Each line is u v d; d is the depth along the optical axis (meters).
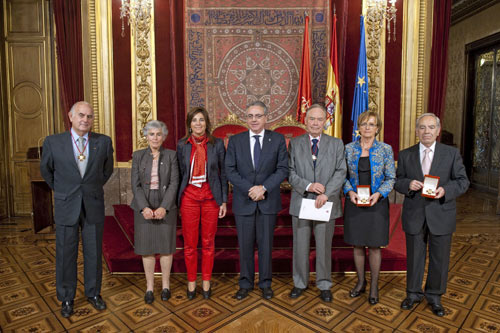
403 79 5.39
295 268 3.31
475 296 3.33
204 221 3.24
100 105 5.36
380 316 2.97
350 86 5.39
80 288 3.53
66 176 2.91
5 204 6.28
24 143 6.24
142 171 3.14
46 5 6.02
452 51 10.05
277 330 2.78
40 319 2.96
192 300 3.27
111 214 5.54
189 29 5.41
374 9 5.27
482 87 9.06
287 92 5.57
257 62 5.52
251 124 3.15
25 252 4.59
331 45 5.17
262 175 3.17
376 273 3.17
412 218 2.98
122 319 2.95
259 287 3.35
